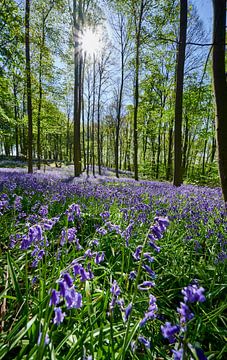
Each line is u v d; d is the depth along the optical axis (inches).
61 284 54.2
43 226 96.8
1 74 457.1
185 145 1070.4
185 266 140.3
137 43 658.8
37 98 841.5
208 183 660.1
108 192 284.2
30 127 613.3
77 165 703.7
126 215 173.3
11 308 92.6
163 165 1083.9
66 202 236.8
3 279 111.4
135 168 703.7
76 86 676.7
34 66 751.1
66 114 1861.5
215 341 95.6
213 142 1067.3
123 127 2049.7
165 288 125.5
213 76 207.8
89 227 186.1
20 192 286.5
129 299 98.9
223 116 208.1
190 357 52.3
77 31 660.1
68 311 90.4
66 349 77.7
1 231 160.7
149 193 325.7
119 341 79.3
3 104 565.0
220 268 133.4
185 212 207.5
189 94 616.1
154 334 93.6
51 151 2431.1
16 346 75.9
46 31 730.8
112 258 137.7
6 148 1691.7
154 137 1218.0
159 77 901.8
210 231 167.8
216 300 120.2
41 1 695.1
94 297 100.2
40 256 91.7
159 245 153.5
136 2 634.8
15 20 411.5
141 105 1033.5
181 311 49.9
